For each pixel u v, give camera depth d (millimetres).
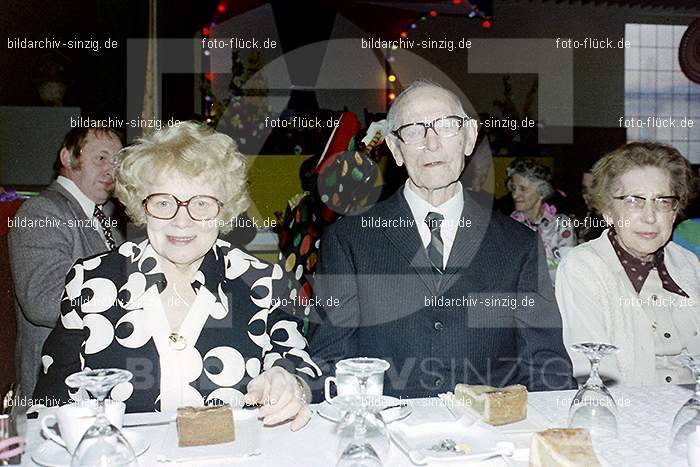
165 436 1408
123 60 4414
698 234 2869
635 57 7160
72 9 4195
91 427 1169
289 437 1422
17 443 1290
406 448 1306
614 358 2084
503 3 6918
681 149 7281
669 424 1521
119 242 2916
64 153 2664
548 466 1166
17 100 3842
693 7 7090
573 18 7059
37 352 2512
